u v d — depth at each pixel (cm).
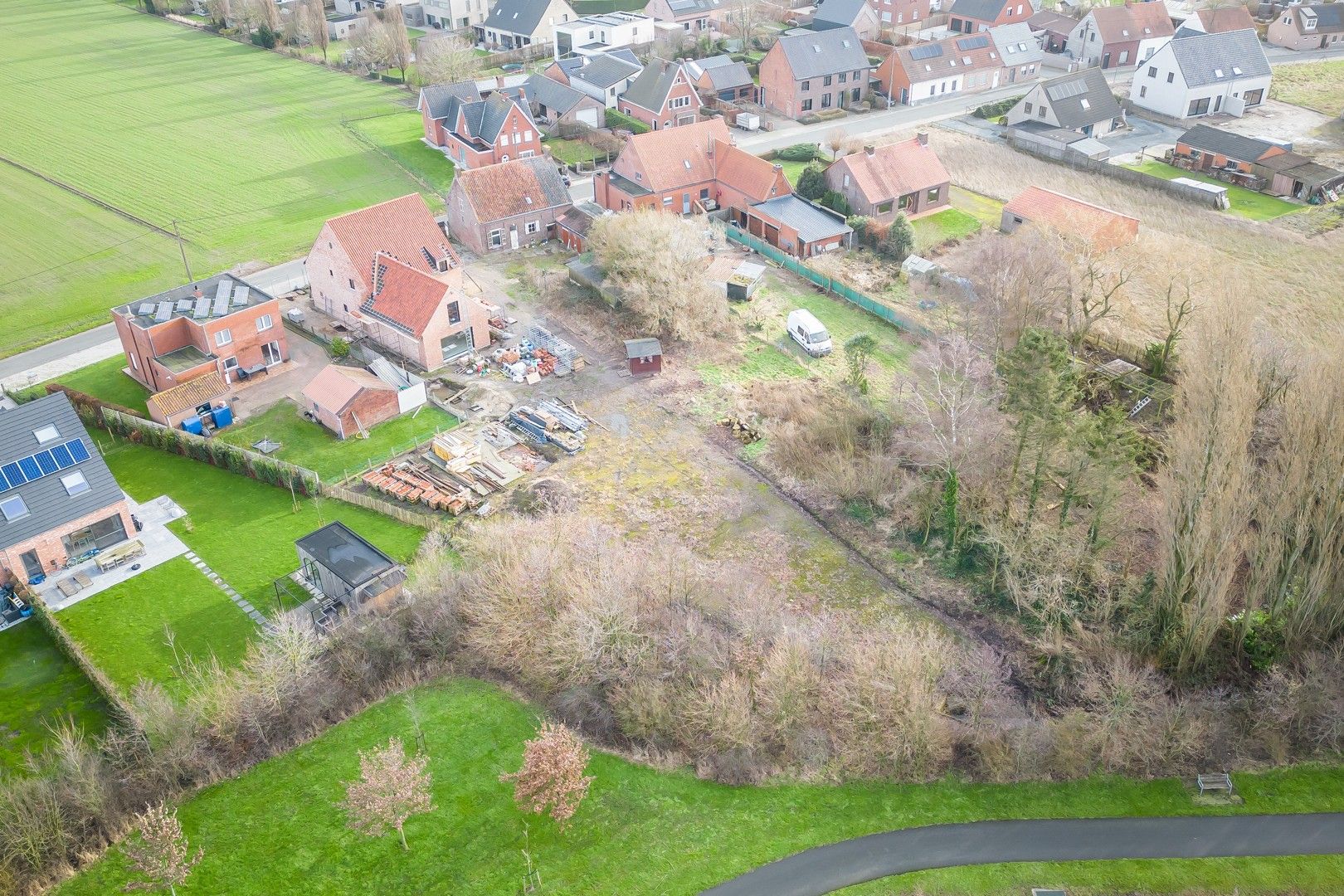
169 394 7062
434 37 15038
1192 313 7294
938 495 6200
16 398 7362
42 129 13038
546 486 6512
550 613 5169
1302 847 4316
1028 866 4247
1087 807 4519
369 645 5094
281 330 7788
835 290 8850
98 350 8162
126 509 6038
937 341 7606
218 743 4647
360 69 15200
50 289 9100
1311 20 14962
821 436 6931
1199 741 4675
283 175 11531
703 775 4628
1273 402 6116
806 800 4538
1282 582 5059
